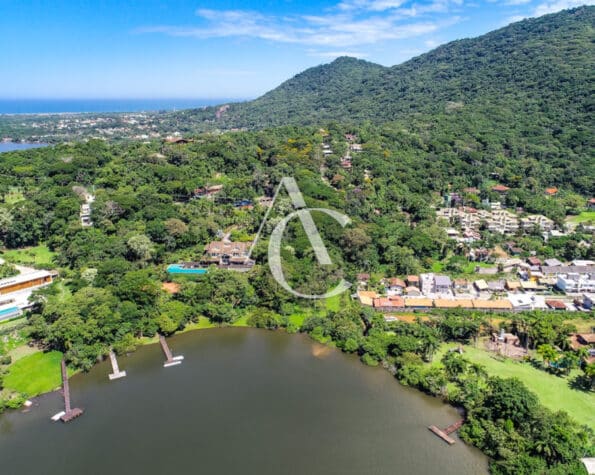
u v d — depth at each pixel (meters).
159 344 112.81
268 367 102.69
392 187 199.00
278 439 80.00
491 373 96.56
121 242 144.38
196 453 76.81
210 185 195.00
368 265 149.25
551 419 75.94
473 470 73.06
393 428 82.56
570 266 149.88
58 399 91.75
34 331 106.38
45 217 158.00
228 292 126.06
